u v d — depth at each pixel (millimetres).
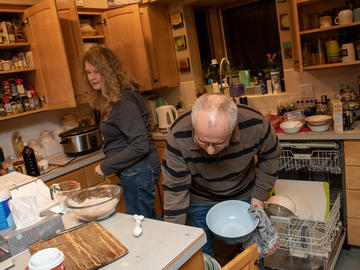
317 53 2391
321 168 2242
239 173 1515
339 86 2605
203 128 1121
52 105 2770
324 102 2498
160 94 3611
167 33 3299
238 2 3148
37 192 1357
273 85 2947
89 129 2762
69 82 2605
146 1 3029
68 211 1321
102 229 1124
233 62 3371
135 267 905
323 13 2326
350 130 2105
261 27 3102
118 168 2018
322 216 1980
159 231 1087
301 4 2340
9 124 2803
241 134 1385
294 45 2508
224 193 1585
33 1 2896
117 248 993
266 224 1404
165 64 3266
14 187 1327
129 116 1932
